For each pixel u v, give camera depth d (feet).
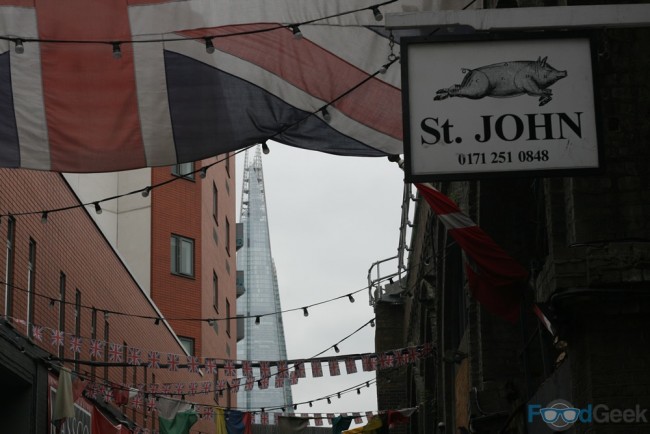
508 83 37.99
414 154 37.58
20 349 81.66
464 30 50.03
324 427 165.99
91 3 49.29
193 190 184.75
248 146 51.08
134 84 50.01
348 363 84.94
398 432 138.41
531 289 58.44
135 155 50.29
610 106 45.03
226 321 211.82
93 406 104.78
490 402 63.05
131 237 176.35
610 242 42.57
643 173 44.24
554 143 37.60
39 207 93.81
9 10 48.80
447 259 82.48
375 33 50.83
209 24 49.75
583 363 42.37
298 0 50.21
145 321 145.07
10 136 49.57
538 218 60.64
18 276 86.58
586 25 35.32
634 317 42.11
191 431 164.25
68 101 49.78
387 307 148.05
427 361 107.86
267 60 50.57
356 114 51.26
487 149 37.58
